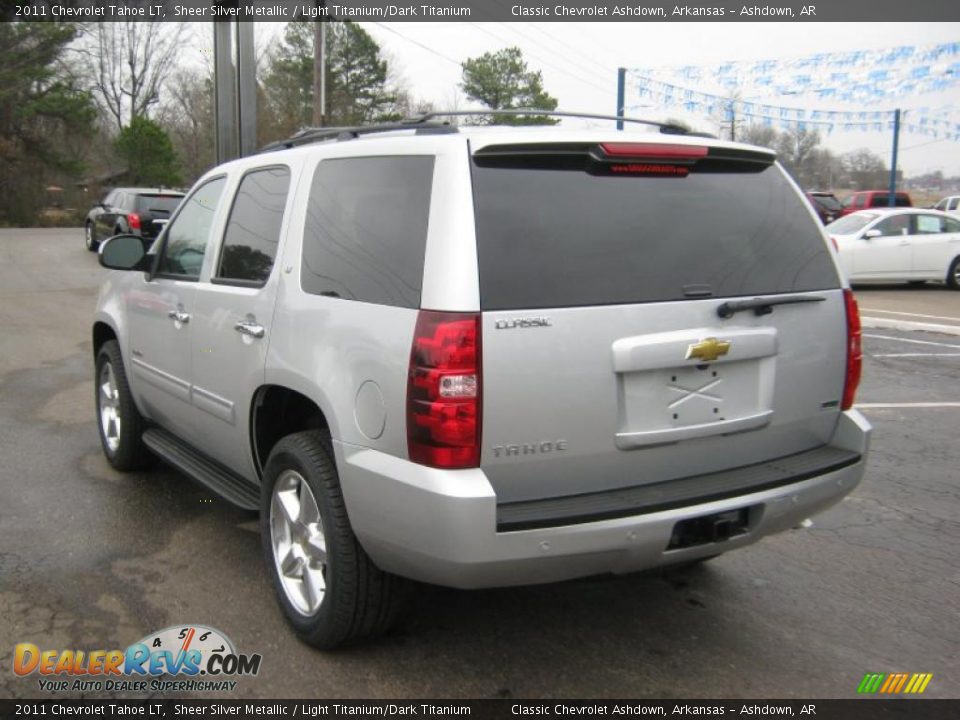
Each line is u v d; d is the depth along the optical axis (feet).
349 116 166.61
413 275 9.66
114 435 18.42
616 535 9.52
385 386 9.66
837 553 15.14
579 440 9.69
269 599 12.76
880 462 20.66
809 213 12.05
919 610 13.03
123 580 13.25
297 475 11.58
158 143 153.48
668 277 10.26
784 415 11.24
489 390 9.18
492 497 9.02
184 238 15.46
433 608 12.70
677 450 10.42
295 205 12.15
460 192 9.53
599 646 11.75
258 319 12.22
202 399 14.06
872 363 33.55
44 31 143.64
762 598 13.34
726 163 11.42
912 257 58.18
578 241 9.90
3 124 142.00
